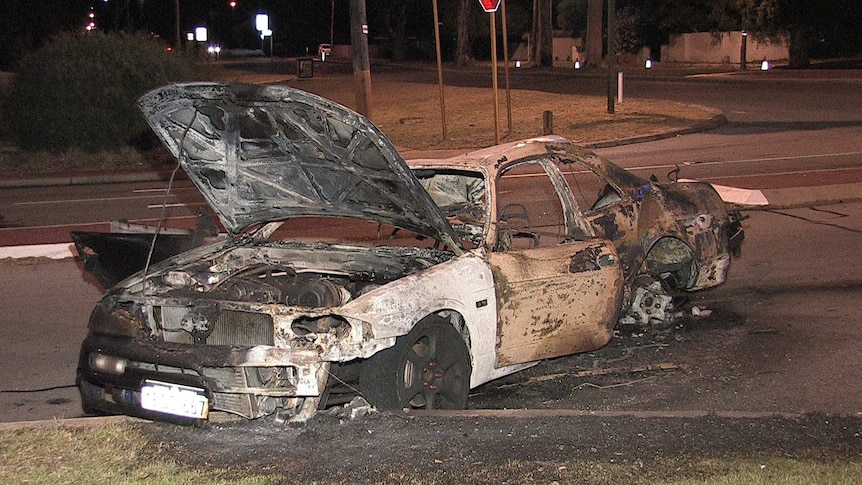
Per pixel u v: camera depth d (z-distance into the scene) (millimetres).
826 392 6676
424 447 5270
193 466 5148
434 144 23875
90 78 25172
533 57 66688
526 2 76625
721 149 20797
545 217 8836
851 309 8641
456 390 6062
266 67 70375
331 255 7121
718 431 5426
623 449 5191
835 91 33375
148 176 21906
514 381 7172
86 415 6672
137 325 5859
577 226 7297
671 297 8344
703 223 8344
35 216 16688
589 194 12789
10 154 25500
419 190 5867
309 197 6508
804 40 50938
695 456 5070
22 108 25469
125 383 5656
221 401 5723
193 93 5805
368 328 5527
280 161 6254
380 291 5715
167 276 6484
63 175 21953
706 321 8500
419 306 5758
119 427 5762
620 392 6852
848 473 4781
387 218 6441
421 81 51344
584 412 5789
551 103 31906
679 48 63562
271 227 7398
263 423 5703
